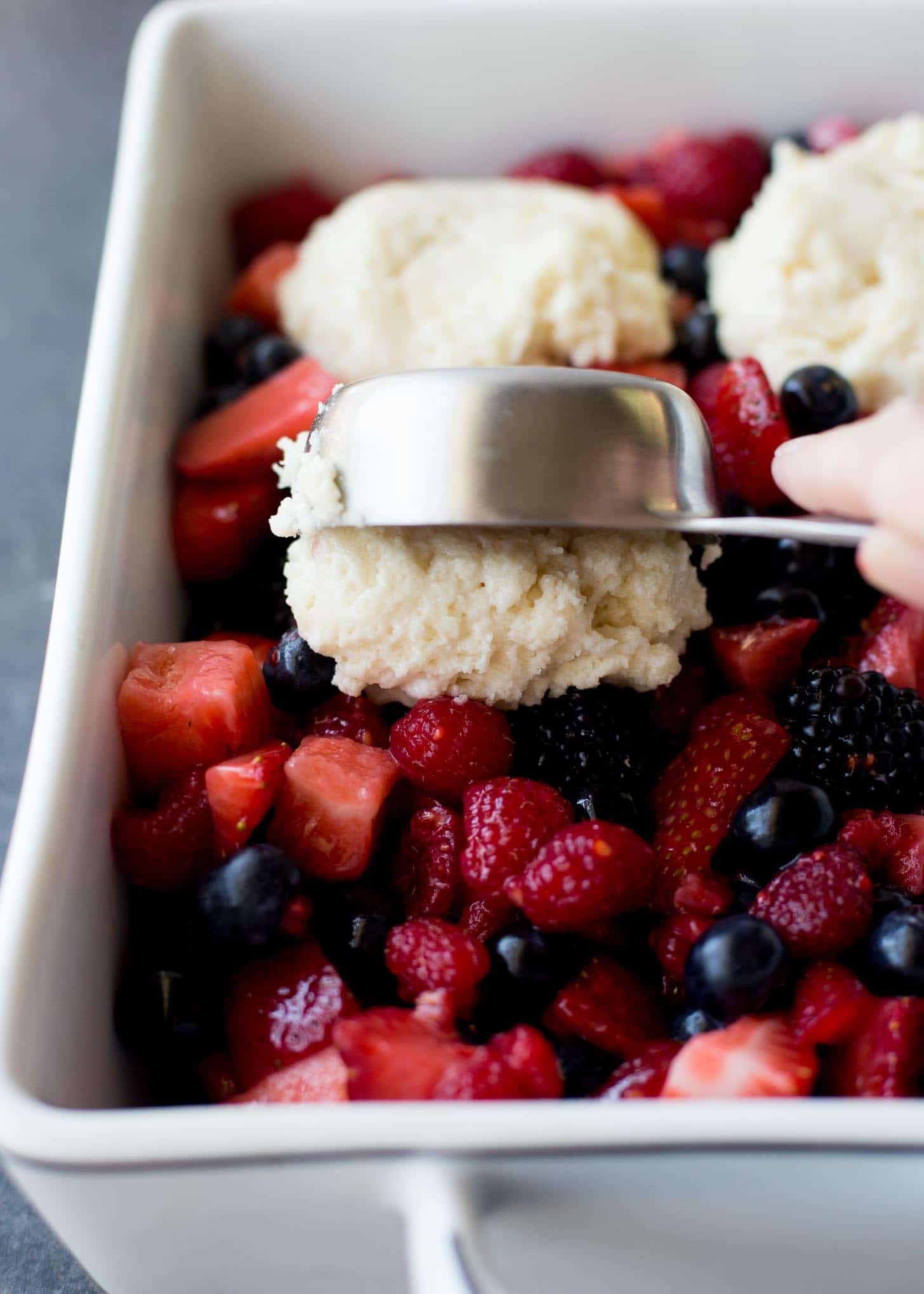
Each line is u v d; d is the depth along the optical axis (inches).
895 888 12.5
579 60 16.6
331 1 16.2
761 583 13.9
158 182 15.0
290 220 16.9
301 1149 10.4
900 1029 11.4
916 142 16.0
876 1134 10.3
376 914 12.3
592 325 15.3
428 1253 10.3
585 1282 11.3
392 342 15.3
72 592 12.5
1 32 22.0
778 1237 10.9
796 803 12.3
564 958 12.1
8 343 18.5
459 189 16.3
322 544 12.8
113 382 13.5
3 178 20.0
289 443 13.0
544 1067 11.4
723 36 16.5
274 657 13.1
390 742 12.8
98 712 12.4
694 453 12.7
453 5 16.3
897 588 11.6
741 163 16.8
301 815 12.5
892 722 12.9
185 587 14.6
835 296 15.3
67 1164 10.4
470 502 12.1
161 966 12.1
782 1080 11.3
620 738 12.8
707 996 11.6
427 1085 11.2
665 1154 10.3
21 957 11.1
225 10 16.1
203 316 16.2
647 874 11.9
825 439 12.1
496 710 12.8
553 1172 10.4
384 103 16.8
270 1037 11.8
